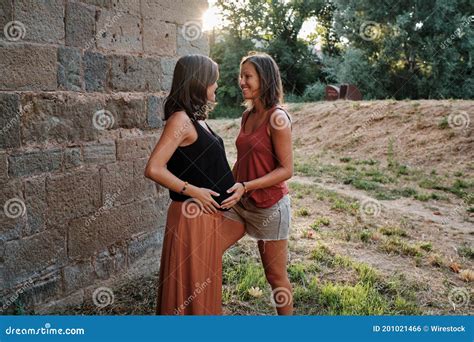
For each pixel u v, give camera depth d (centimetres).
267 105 292
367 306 370
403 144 1188
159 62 429
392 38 2192
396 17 2186
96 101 369
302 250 507
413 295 403
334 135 1376
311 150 1340
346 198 777
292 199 757
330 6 2936
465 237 594
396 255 511
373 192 841
